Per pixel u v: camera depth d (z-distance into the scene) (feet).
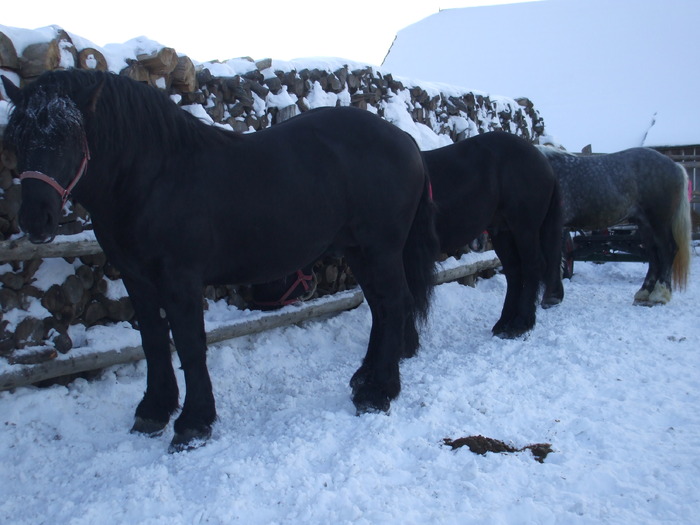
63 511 7.95
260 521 7.54
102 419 11.04
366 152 10.94
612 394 11.94
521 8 81.30
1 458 9.59
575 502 7.75
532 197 16.31
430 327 17.54
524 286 16.70
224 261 10.03
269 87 16.74
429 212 11.97
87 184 9.03
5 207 10.99
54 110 8.12
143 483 8.41
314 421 10.52
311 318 16.75
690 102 58.49
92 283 12.64
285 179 10.16
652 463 8.84
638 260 26.61
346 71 19.21
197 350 9.73
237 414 11.48
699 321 17.98
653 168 20.45
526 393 11.91
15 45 11.16
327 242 10.96
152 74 13.47
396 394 11.25
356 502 7.79
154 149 9.28
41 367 10.92
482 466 8.84
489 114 26.66
